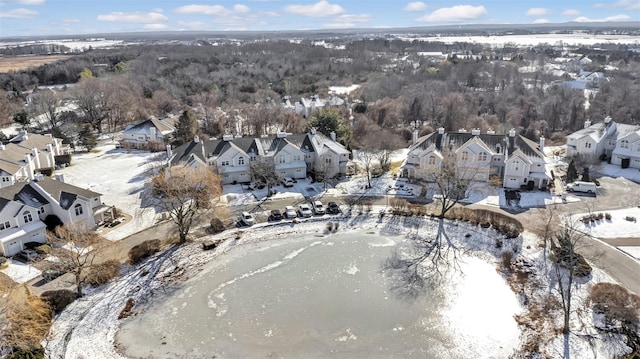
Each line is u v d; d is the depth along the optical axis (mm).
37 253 57594
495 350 42062
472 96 152500
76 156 106438
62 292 49812
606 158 91938
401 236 64875
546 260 56000
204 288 52812
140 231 65625
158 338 44688
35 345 41125
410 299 50125
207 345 43750
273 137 89125
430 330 45156
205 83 180125
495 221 65438
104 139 124812
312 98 150375
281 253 60594
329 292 51844
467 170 73562
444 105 130750
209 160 82750
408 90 156250
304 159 87562
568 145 96625
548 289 50281
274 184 83312
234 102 144750
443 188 69312
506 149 81062
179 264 57594
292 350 43000
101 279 52969
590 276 51750
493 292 50688
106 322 46812
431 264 57062
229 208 73500
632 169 86625
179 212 61781
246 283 53781
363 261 58344
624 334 42938
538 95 150500
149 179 86562
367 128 116500
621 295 45594
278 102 150000
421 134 117500
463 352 42031
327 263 58000
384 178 86312
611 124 93812
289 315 48000
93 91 134375
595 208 69938
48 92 143500
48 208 64000
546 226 58594
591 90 172500
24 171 84062
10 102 146500
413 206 72750
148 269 56344
